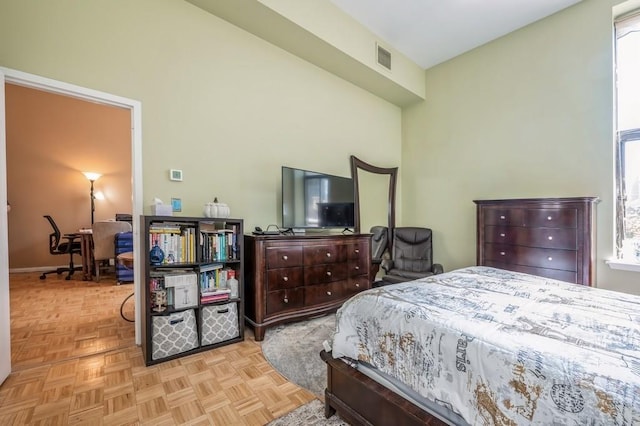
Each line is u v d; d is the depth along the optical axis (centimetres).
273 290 262
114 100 229
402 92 435
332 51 333
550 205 298
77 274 514
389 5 321
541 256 303
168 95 256
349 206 368
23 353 224
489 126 386
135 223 238
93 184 590
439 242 438
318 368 205
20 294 390
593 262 285
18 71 193
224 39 288
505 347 98
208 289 244
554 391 83
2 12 191
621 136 300
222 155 287
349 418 141
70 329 271
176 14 260
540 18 340
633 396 73
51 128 557
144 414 157
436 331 115
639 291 276
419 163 465
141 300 238
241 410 161
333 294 304
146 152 244
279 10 275
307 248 285
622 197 299
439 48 402
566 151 324
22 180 532
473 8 324
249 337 258
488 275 207
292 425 149
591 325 115
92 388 179
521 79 358
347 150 404
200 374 197
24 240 533
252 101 308
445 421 109
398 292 158
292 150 342
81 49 217
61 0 210
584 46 312
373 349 136
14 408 160
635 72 293
